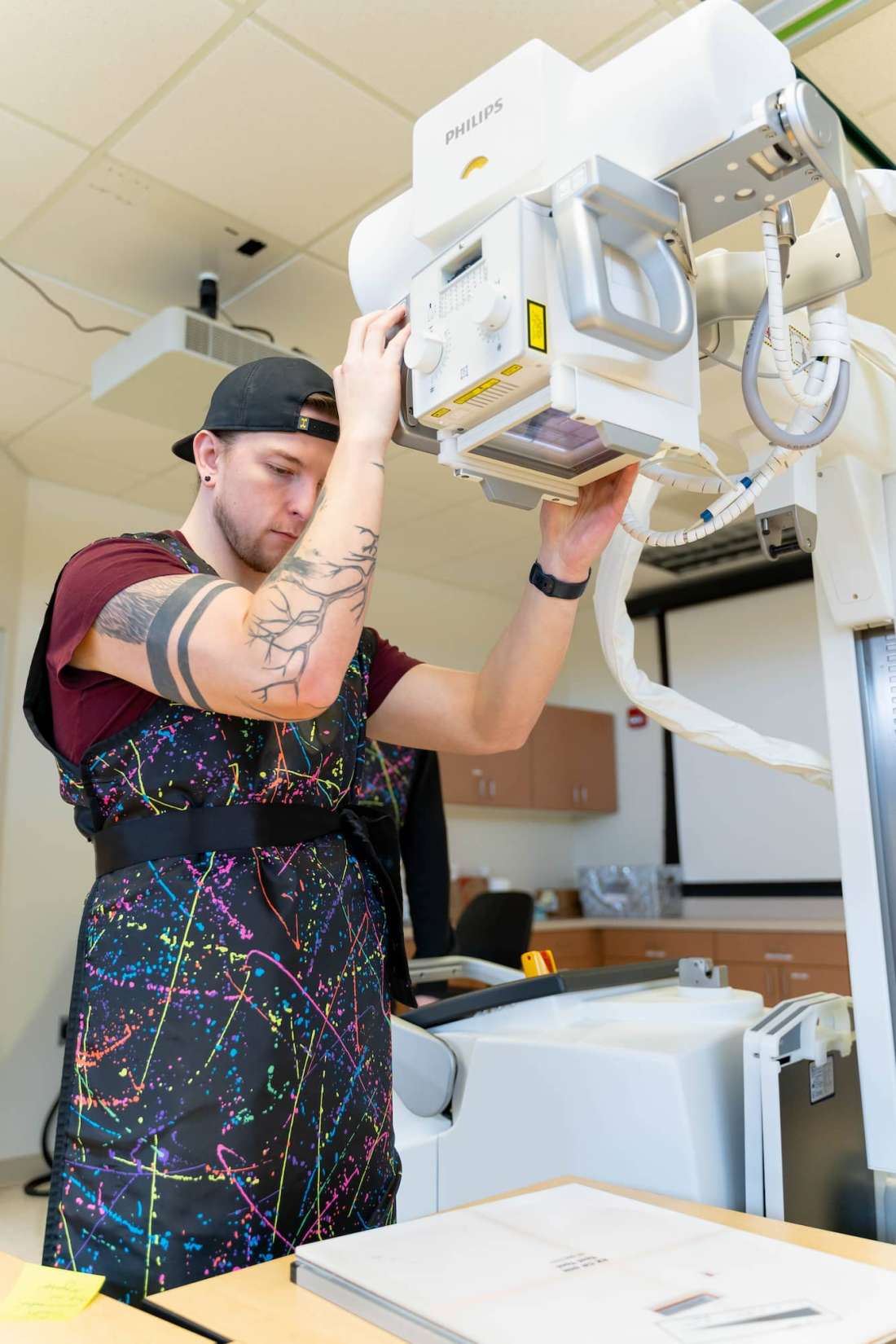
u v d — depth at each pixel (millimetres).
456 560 5504
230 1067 807
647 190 664
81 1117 823
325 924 905
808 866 5426
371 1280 628
